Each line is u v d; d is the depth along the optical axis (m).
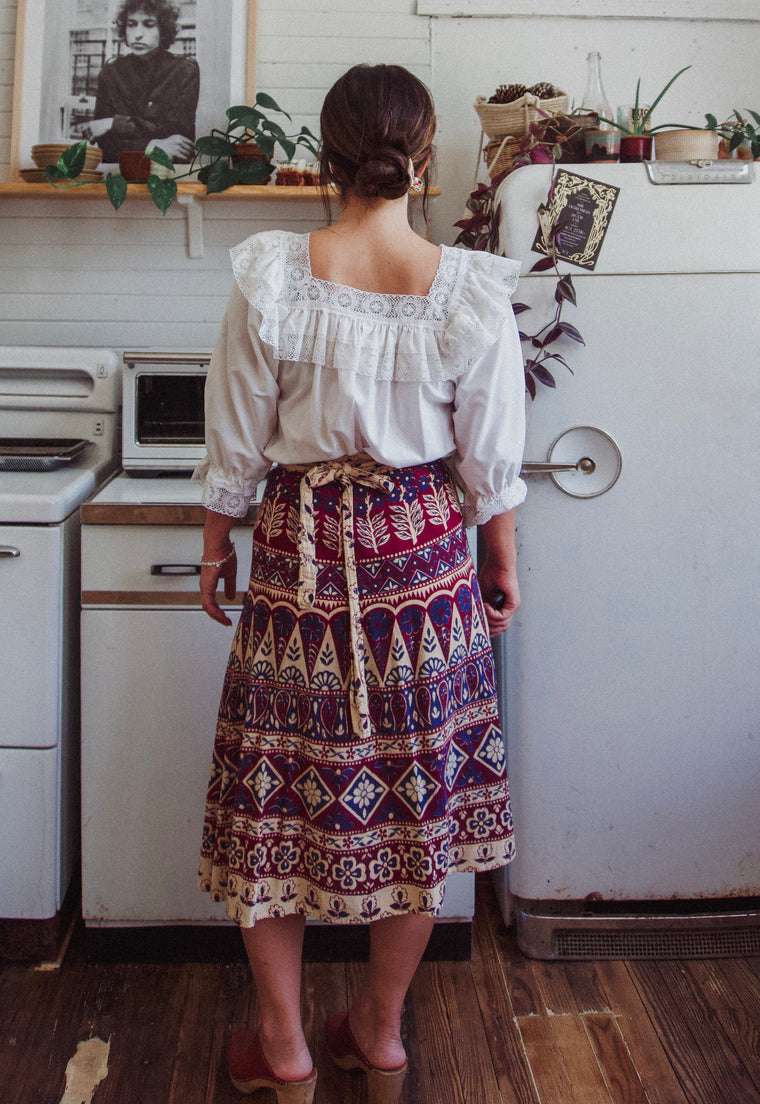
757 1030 1.65
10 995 1.73
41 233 2.27
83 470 1.96
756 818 1.85
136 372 1.99
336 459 1.23
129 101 2.23
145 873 1.79
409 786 1.25
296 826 1.28
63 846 1.81
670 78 2.27
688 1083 1.53
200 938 1.83
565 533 1.76
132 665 1.73
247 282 1.15
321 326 1.14
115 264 2.29
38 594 1.69
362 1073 1.57
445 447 1.25
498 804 1.38
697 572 1.78
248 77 2.23
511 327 1.20
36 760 1.73
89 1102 1.48
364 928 1.83
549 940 1.86
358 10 2.24
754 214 1.67
